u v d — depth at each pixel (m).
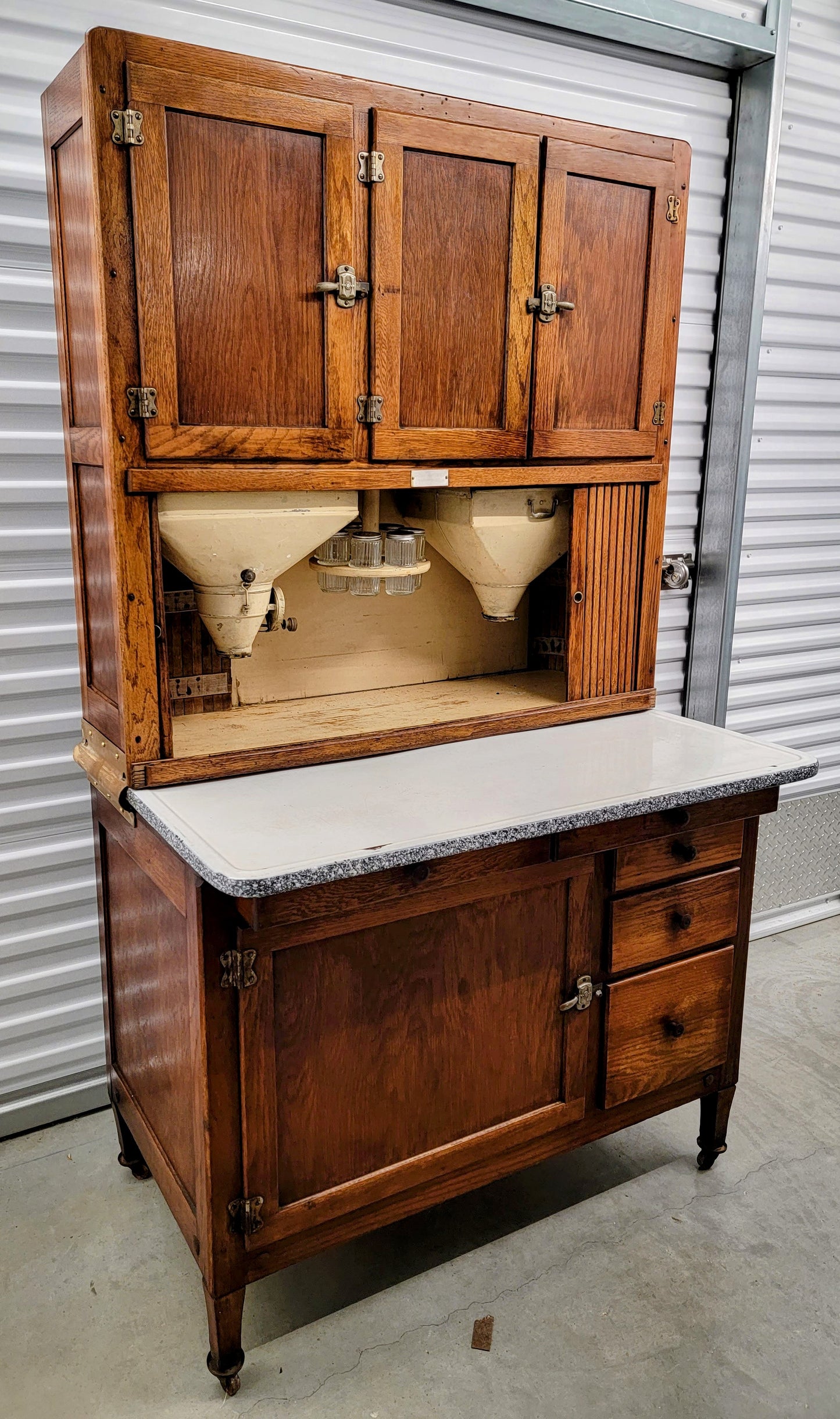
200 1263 1.83
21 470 2.31
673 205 2.22
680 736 2.35
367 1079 1.84
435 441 2.03
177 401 1.75
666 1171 2.44
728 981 2.30
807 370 3.43
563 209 2.07
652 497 2.40
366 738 2.12
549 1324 1.98
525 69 2.74
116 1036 2.29
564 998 2.06
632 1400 1.82
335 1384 1.85
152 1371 1.88
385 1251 2.18
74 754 2.19
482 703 2.41
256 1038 1.68
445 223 1.95
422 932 1.83
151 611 1.84
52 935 2.51
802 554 3.63
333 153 1.80
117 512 1.76
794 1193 2.36
